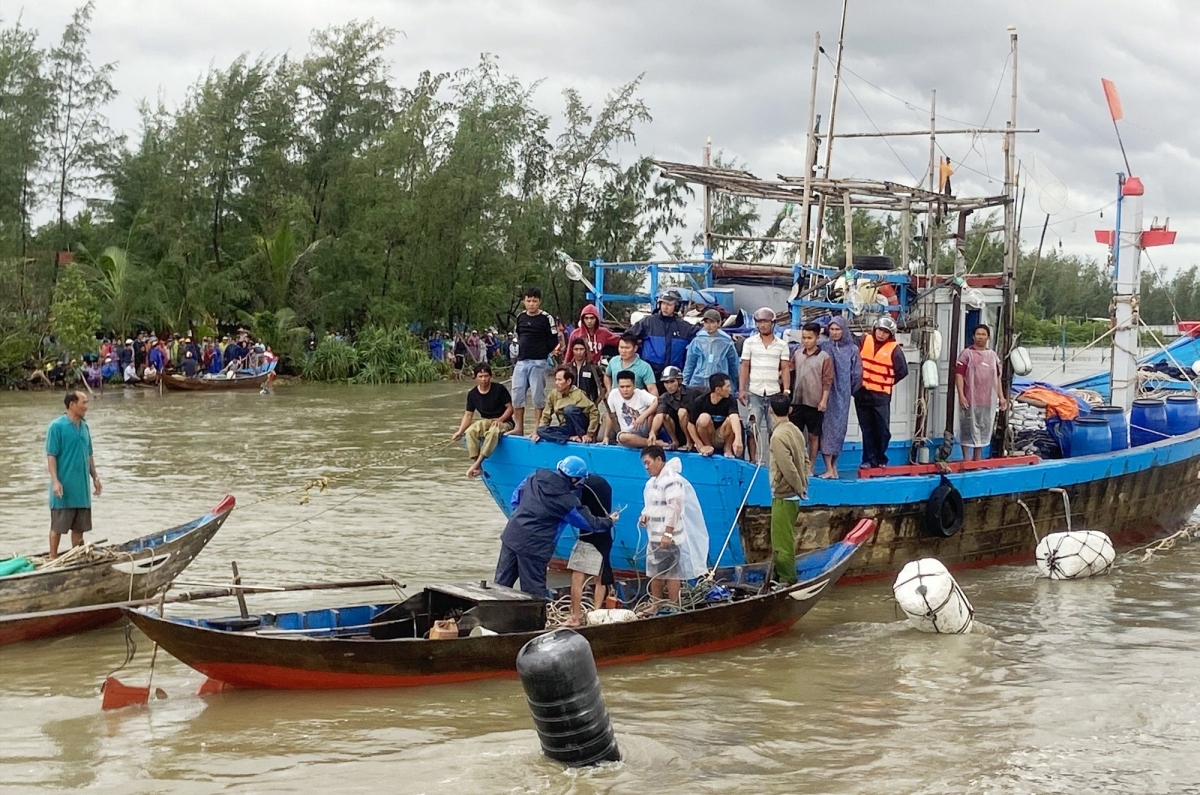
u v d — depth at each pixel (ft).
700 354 46.55
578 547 38.99
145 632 32.71
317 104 189.98
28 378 143.23
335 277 184.14
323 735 30.96
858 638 40.70
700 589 41.01
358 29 189.67
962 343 53.88
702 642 38.47
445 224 188.55
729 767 29.25
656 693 34.76
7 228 158.92
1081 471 54.29
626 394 46.01
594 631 35.86
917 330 51.55
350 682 34.06
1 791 27.50
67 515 43.45
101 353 149.07
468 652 34.47
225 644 32.55
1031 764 29.53
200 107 172.55
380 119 191.21
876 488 47.75
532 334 51.34
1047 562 49.90
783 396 42.34
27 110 159.53
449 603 37.50
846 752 30.27
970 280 54.85
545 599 36.52
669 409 45.85
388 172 184.34
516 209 192.75
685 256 59.62
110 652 38.09
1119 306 59.26
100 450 87.10
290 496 67.82
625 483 45.68
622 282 193.77
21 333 143.95
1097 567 49.75
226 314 175.11
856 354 47.14
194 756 29.58
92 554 40.68
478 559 51.62
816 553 43.70
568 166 200.44
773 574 42.45
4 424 103.30
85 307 145.38
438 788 27.84
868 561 48.52
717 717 32.76
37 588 38.34
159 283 163.84
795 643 40.06
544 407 51.01
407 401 133.90
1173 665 37.60
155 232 166.30
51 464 43.16
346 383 166.40
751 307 56.75
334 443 93.04
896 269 55.83
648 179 199.00
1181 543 58.85
